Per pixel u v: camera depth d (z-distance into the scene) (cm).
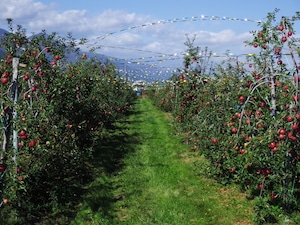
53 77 695
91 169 840
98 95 1077
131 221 596
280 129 545
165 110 2278
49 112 612
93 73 1169
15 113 548
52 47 783
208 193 712
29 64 650
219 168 756
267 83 641
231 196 693
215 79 954
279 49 589
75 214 607
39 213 591
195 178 802
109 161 939
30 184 607
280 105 596
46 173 643
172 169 877
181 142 1201
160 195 708
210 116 867
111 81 1541
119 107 1759
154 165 918
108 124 1445
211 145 798
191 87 1201
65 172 689
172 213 622
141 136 1348
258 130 591
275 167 565
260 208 579
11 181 509
